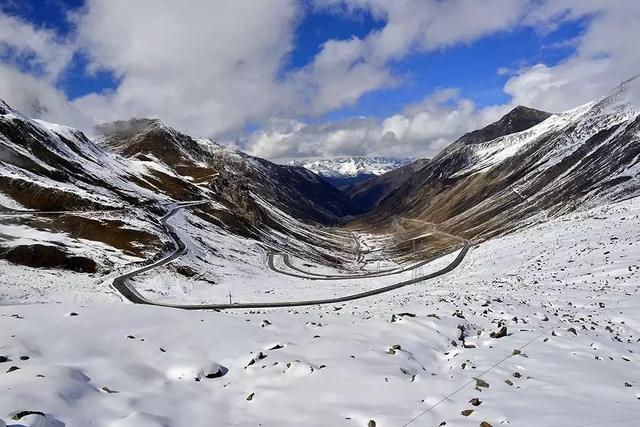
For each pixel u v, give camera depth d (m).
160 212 130.50
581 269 35.88
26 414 8.12
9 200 100.06
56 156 134.88
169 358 12.48
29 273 70.75
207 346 13.45
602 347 14.27
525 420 8.59
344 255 194.88
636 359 13.72
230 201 193.00
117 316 15.06
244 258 116.25
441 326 15.20
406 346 13.32
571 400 9.68
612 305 22.38
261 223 182.62
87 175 137.12
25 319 14.00
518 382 10.92
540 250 50.97
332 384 10.72
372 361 11.92
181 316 15.89
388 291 67.56
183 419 9.45
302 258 144.88
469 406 9.44
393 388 10.38
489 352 13.26
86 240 90.69
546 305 23.00
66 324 13.81
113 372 11.16
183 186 176.38
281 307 59.97
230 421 9.49
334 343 13.53
